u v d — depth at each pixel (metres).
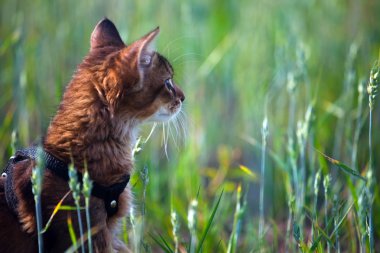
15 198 6.66
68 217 6.37
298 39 11.83
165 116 7.38
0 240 6.64
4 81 11.29
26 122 10.25
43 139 7.03
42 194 6.56
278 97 11.95
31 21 11.70
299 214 8.28
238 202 7.65
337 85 12.43
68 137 6.79
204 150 12.09
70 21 11.98
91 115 6.81
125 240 7.64
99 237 6.70
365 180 7.02
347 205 8.84
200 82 12.45
